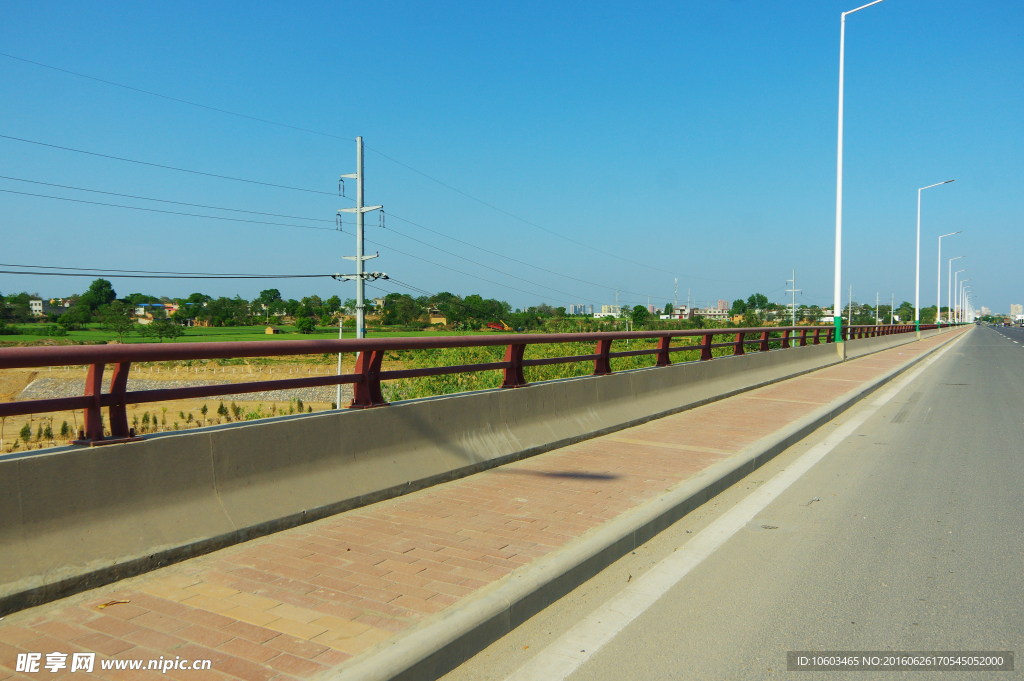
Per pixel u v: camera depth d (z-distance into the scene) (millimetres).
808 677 3473
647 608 4270
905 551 5363
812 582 4719
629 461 7805
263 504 5051
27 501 3797
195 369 63562
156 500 4434
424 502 6020
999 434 10711
